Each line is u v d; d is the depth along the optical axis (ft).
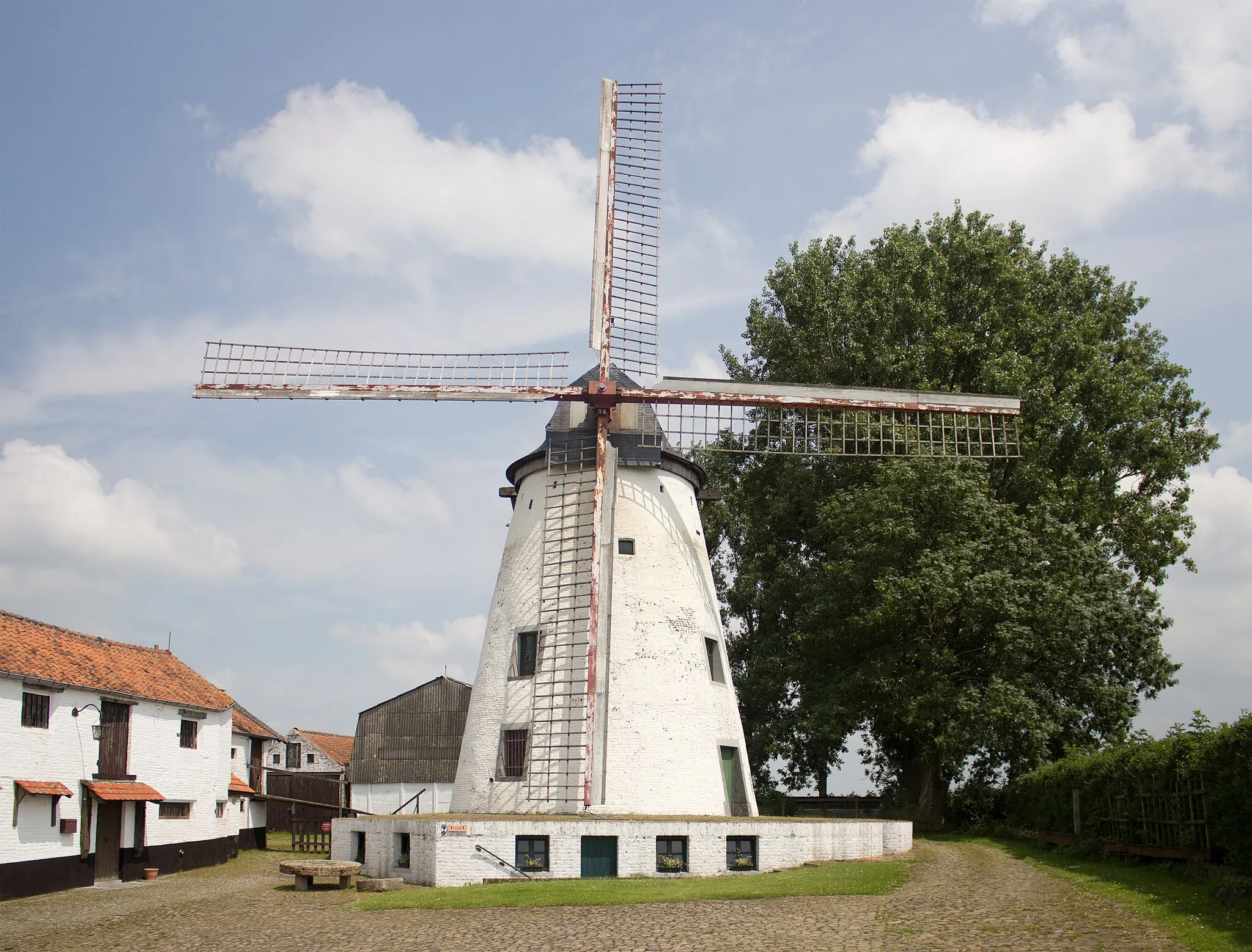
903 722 119.24
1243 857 59.88
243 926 68.69
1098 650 125.49
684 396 106.42
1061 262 156.04
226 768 130.52
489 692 104.47
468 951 55.52
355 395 105.29
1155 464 145.28
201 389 104.47
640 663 101.50
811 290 153.07
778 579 149.89
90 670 105.60
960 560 117.60
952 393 112.57
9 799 89.20
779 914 61.98
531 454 110.73
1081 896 63.46
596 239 111.24
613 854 86.02
